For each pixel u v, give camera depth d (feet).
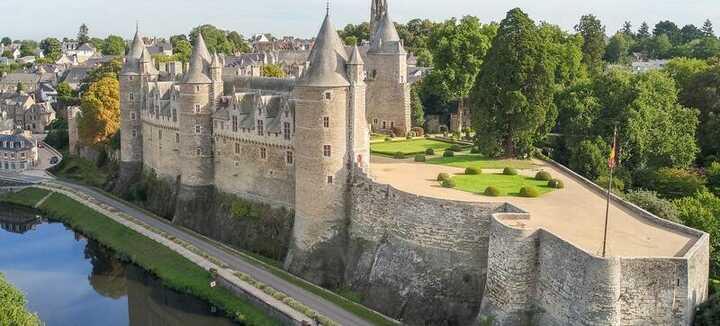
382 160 351.46
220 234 341.82
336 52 280.10
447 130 503.61
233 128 340.39
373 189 270.46
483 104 343.87
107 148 508.94
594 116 335.26
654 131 322.55
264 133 320.09
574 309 191.42
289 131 306.96
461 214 240.32
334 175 279.28
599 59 552.82
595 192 273.33
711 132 337.11
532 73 332.80
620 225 223.71
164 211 390.21
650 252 195.11
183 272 294.66
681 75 390.01
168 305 279.69
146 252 325.21
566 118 354.33
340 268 280.72
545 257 205.26
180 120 361.92
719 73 352.49
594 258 183.83
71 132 563.48
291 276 281.54
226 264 297.94
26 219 422.00
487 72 341.82
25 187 474.49
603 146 316.19
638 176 312.50
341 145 278.46
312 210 282.36
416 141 435.53
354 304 253.44
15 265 336.90
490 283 220.23
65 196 441.68
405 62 492.54
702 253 197.98
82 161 536.42
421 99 535.60
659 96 331.98
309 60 314.35
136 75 435.12
